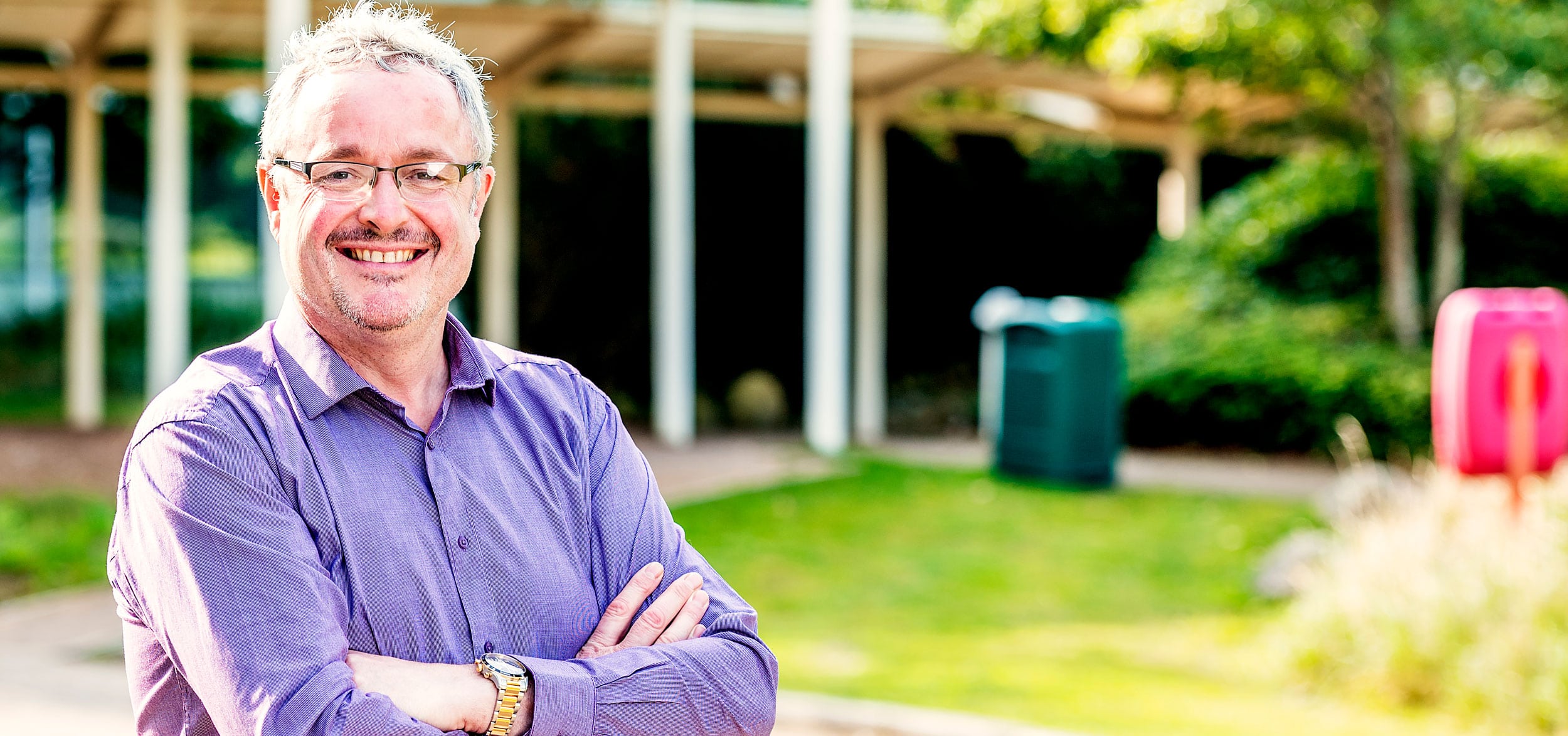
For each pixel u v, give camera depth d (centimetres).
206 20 1000
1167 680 517
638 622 184
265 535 158
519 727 165
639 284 1451
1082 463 921
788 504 845
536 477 180
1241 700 493
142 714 171
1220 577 682
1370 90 1077
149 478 160
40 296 1755
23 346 1588
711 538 753
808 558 713
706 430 1260
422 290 170
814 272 1068
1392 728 459
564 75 1250
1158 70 989
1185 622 604
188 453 158
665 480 931
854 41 1048
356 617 164
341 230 168
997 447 966
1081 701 481
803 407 1456
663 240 1070
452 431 176
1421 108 1223
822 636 570
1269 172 1688
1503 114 1239
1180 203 1430
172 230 936
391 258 170
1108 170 1631
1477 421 560
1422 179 1255
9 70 1152
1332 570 582
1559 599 477
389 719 155
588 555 185
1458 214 1291
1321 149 1355
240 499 158
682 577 189
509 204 1231
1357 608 515
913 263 1557
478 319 1452
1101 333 925
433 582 168
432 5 912
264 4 943
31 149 1781
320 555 164
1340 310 1195
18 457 980
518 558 175
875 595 644
